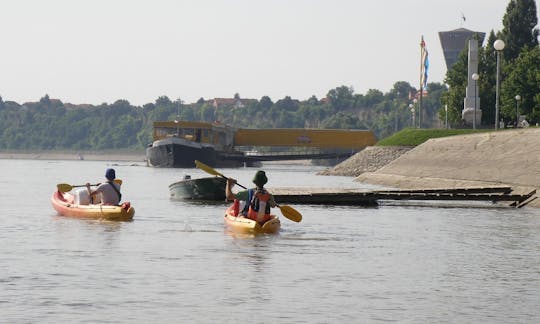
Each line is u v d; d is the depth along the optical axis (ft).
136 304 60.18
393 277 73.10
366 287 67.97
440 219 135.13
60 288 65.51
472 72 470.80
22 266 75.92
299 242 97.60
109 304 60.08
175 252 86.58
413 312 59.00
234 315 57.26
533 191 171.01
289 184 319.06
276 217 108.78
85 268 75.10
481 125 509.76
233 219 108.78
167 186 265.95
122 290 65.05
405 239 103.55
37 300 61.11
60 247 89.61
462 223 127.75
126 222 119.96
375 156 469.16
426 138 452.35
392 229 116.37
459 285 69.56
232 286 67.31
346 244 96.78
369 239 102.73
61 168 590.14
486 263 82.48
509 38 553.64
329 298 63.31
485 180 224.33
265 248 91.20
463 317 57.72
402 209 158.81
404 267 79.10
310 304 61.05
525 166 213.66
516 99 437.99
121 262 79.05
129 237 99.96
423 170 297.12
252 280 70.18
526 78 453.17
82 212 125.49
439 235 108.99
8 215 131.54
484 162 249.34
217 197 179.11
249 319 56.24
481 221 131.85
